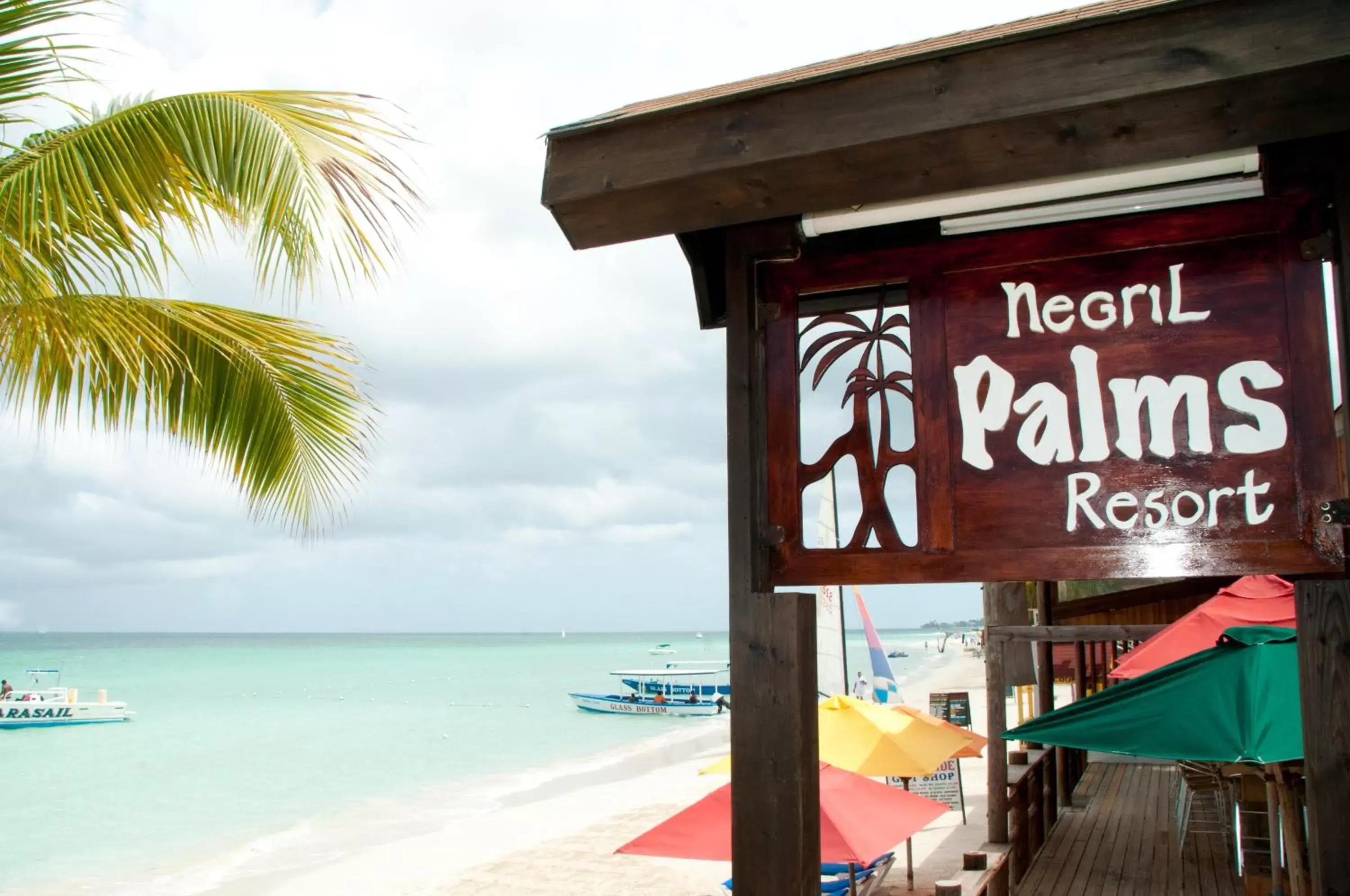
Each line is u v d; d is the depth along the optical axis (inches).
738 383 106.1
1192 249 96.5
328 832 732.0
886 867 361.7
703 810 238.2
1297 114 80.7
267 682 2576.3
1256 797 301.9
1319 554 88.4
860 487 103.4
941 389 102.0
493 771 1043.9
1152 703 167.6
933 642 6166.3
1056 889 312.0
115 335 178.2
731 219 101.1
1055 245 101.0
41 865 641.0
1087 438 96.9
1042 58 83.4
